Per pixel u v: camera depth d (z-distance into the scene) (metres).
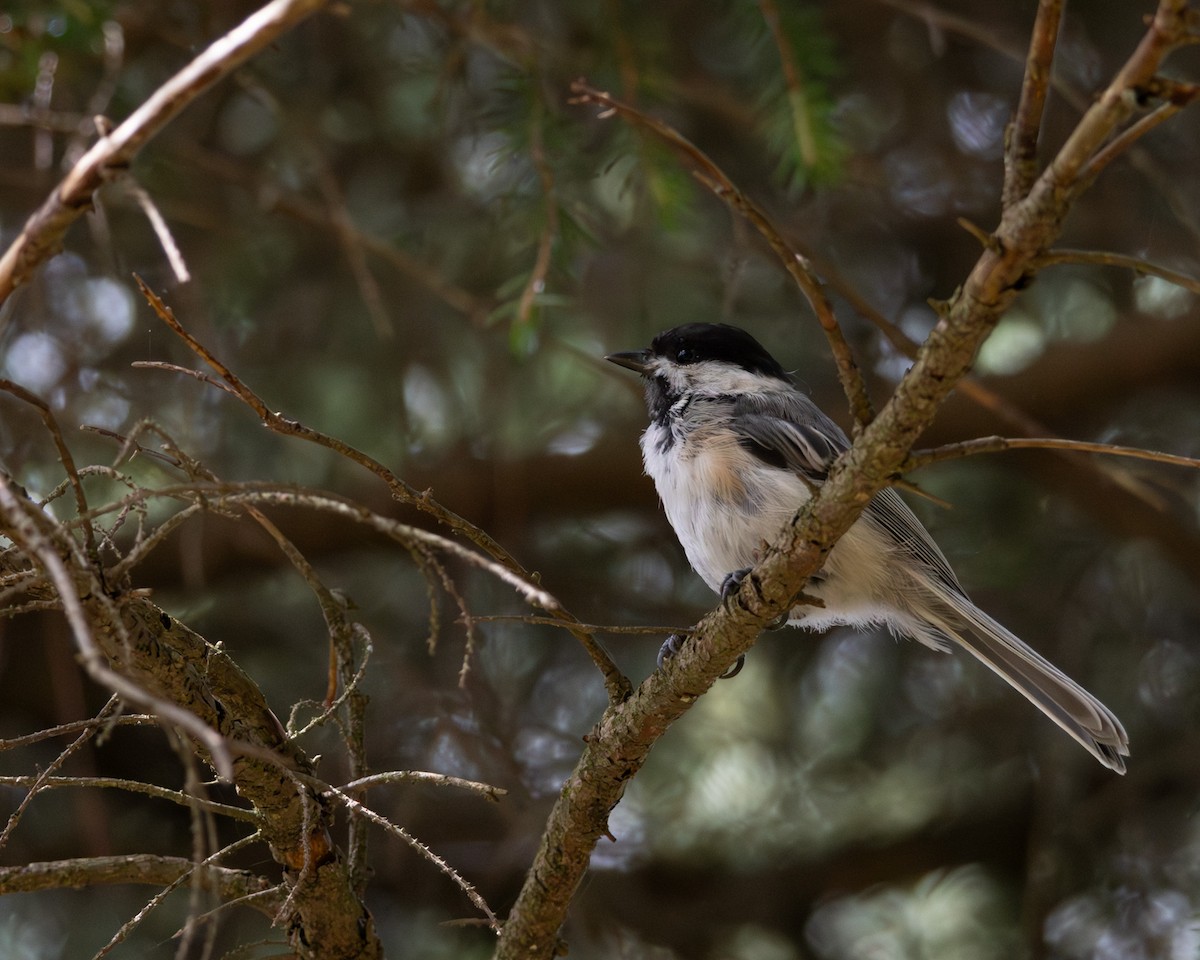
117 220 8.41
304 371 9.05
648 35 7.30
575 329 9.23
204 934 7.82
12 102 7.58
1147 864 8.62
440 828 8.84
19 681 9.11
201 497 3.78
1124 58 9.09
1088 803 8.88
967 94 9.62
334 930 4.70
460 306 8.16
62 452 3.77
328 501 3.67
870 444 3.94
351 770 4.79
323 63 8.74
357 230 8.09
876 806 9.26
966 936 8.65
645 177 7.12
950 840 9.20
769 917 8.95
